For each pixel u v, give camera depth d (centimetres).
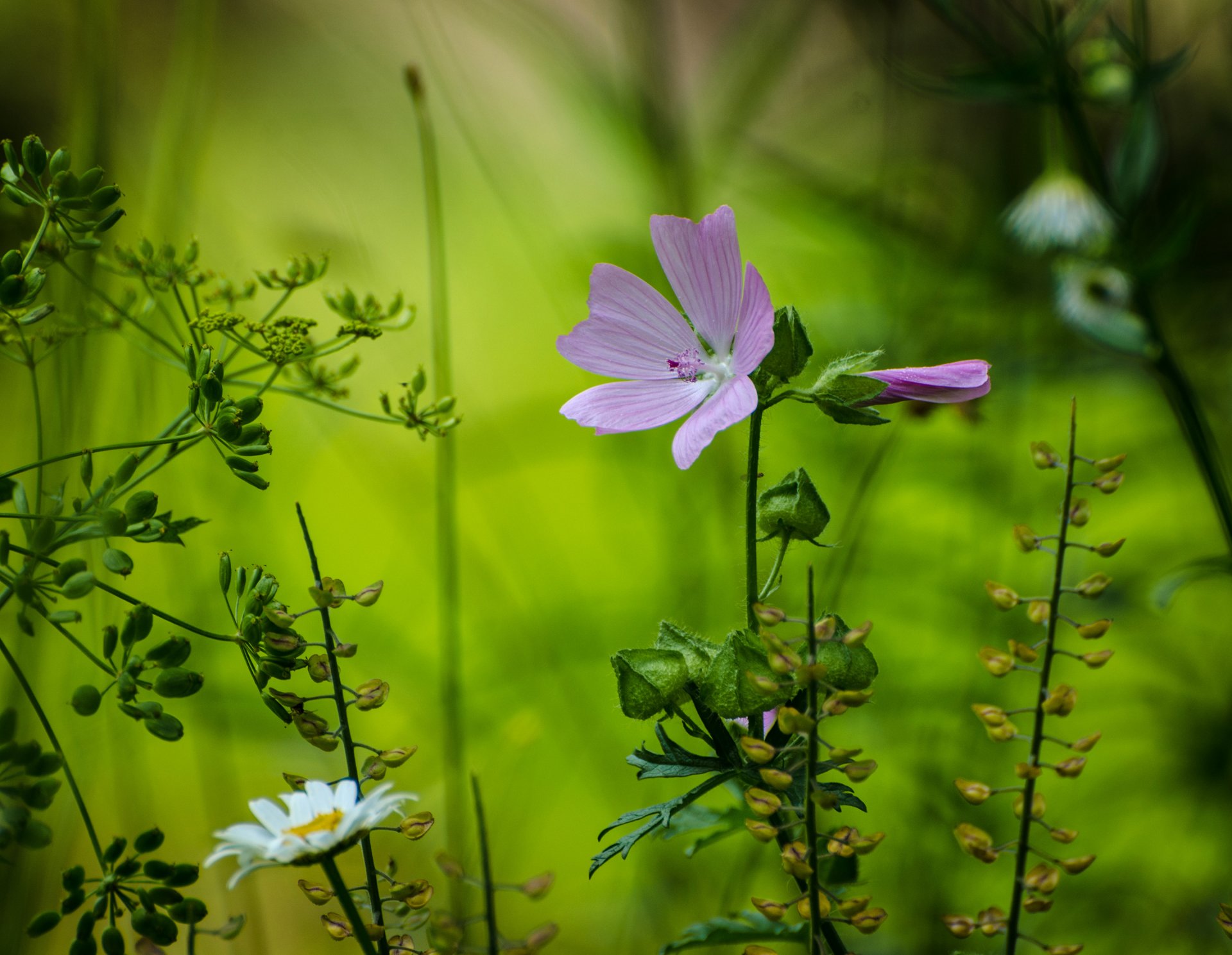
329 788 89
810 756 88
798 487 93
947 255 150
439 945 86
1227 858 114
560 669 131
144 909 89
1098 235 124
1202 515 147
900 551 139
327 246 120
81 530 90
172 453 93
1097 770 127
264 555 131
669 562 135
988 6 154
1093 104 122
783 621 88
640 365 97
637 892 112
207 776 113
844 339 139
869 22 151
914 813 112
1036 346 149
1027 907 90
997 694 117
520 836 120
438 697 130
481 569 147
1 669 100
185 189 114
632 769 124
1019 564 134
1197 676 127
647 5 135
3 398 125
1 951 95
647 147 138
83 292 99
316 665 91
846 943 106
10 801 88
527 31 148
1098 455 152
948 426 150
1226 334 153
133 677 89
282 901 117
